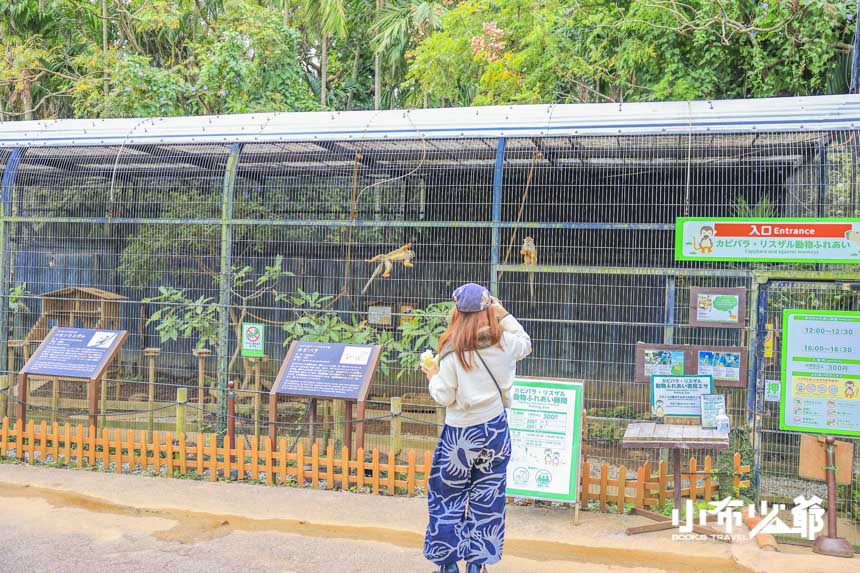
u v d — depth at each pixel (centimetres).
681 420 618
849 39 1055
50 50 1653
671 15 1185
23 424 781
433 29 1698
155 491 672
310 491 679
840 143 681
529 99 1269
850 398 580
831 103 674
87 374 758
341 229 898
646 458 782
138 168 923
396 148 827
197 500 647
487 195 881
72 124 856
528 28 1302
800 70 1071
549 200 875
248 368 866
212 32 1587
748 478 654
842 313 584
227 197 791
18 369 905
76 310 899
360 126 777
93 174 946
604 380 828
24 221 844
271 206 920
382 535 567
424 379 854
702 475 657
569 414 616
